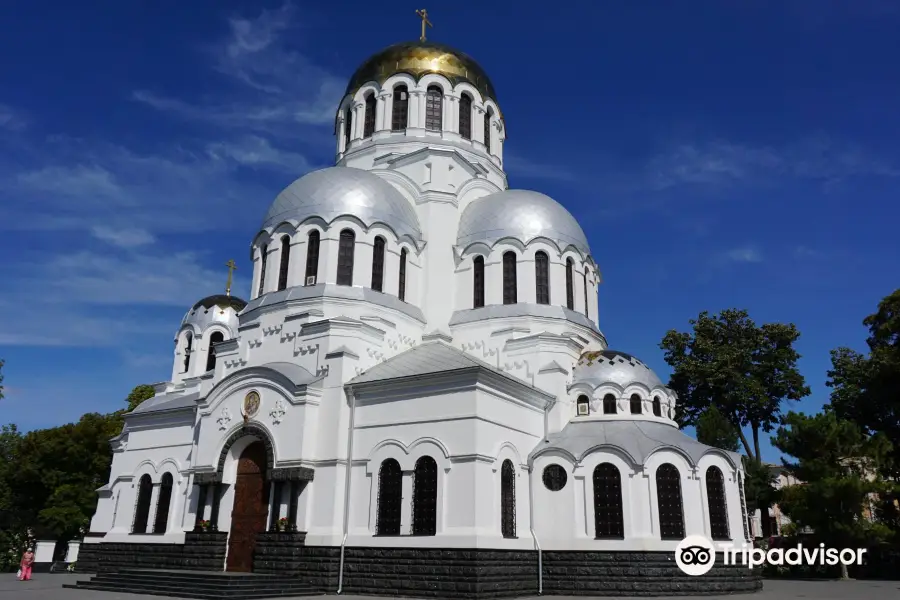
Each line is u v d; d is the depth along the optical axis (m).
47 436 64.75
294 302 37.44
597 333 42.97
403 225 41.09
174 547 36.41
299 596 28.73
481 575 27.75
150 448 41.47
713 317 59.16
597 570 30.98
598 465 32.81
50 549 52.19
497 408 31.69
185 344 51.69
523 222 42.31
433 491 29.84
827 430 42.12
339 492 31.56
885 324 52.66
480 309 40.91
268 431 33.38
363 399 32.88
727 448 46.69
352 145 49.66
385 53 51.00
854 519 40.88
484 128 50.84
